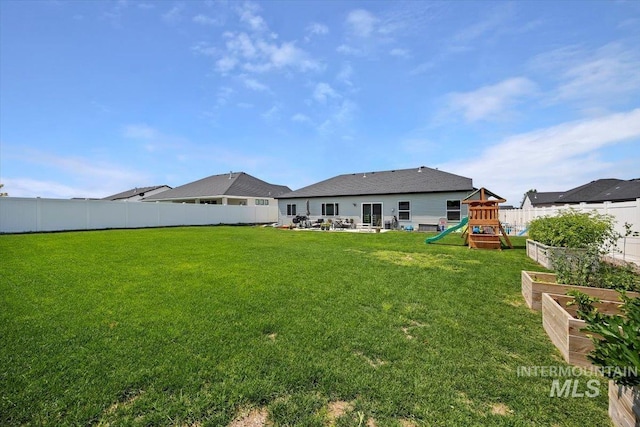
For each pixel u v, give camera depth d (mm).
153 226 21250
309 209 23953
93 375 2414
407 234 16016
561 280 4168
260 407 2074
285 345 2959
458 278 5711
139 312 3832
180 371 2475
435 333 3258
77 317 3643
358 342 3029
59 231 16531
